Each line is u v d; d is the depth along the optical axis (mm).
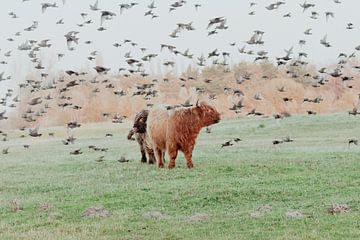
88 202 22469
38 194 24859
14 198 24141
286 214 19172
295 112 81500
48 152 44469
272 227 17734
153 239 16875
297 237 16344
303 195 22297
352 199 21031
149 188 24297
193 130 29156
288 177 25672
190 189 23594
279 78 81250
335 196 21828
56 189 25719
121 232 17781
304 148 37594
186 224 18547
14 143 58312
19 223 19734
